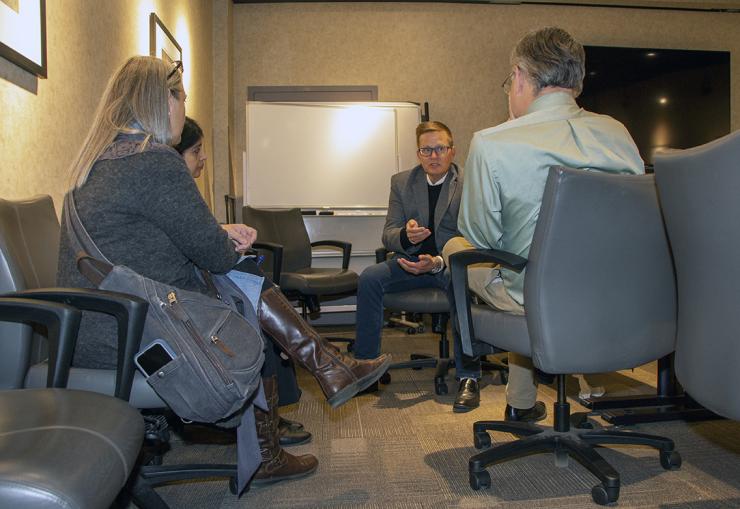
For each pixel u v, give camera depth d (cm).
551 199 147
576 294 151
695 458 187
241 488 146
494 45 544
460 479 176
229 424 134
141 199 130
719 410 103
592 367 154
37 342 141
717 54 549
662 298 160
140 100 140
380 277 273
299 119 487
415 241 280
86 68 233
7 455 70
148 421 139
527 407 219
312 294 334
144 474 152
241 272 152
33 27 184
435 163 300
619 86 541
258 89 532
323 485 173
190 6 413
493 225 167
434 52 540
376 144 494
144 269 132
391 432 220
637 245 154
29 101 187
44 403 88
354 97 536
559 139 162
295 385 209
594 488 158
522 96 177
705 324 104
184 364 117
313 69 535
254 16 534
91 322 127
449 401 260
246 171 479
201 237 134
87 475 72
